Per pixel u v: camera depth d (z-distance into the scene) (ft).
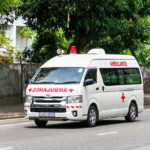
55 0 114.42
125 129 69.46
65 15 117.91
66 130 68.13
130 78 85.71
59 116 69.97
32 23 129.29
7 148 48.49
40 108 71.00
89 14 114.32
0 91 122.42
